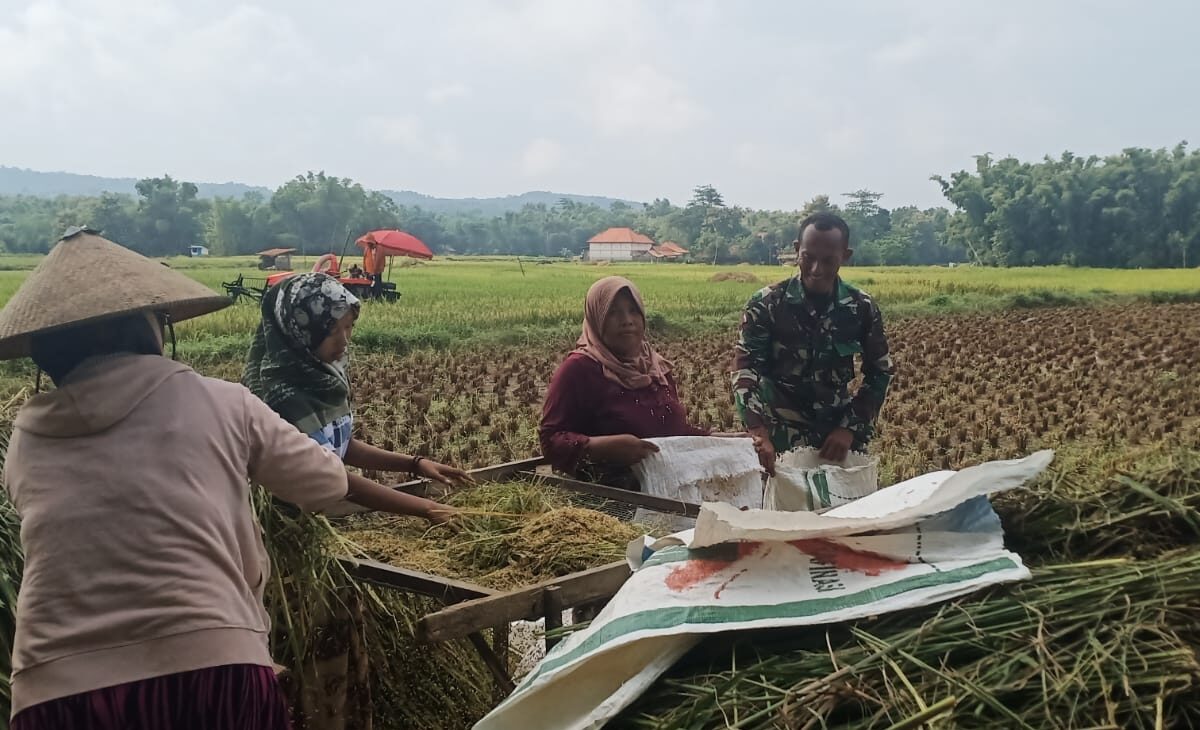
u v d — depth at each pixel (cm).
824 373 486
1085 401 1239
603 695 212
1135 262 7875
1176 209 7775
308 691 308
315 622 310
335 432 330
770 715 189
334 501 258
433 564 344
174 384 231
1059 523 253
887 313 2697
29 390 434
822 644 210
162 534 216
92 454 219
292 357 326
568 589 292
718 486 465
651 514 416
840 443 481
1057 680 185
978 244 8831
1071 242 8094
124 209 9562
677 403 511
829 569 224
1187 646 192
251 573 241
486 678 383
